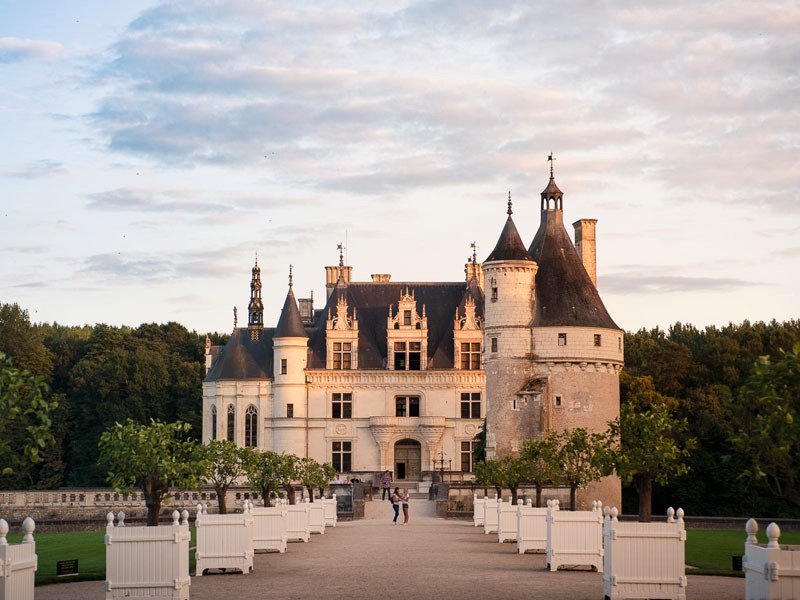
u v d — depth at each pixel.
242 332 115.12
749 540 24.30
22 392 26.47
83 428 128.25
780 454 27.41
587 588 31.95
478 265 115.69
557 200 95.75
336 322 112.94
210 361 117.88
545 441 69.56
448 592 30.81
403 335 112.19
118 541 29.45
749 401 26.09
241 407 111.88
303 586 32.56
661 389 111.19
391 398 111.25
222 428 112.06
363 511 81.25
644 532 29.31
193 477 42.56
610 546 29.41
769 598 22.88
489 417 91.50
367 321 115.50
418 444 111.94
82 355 140.00
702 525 72.88
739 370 111.00
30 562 24.27
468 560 41.50
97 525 77.88
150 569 29.44
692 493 100.94
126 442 41.31
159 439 42.19
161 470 41.47
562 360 90.00
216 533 36.53
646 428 51.06
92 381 129.00
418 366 112.00
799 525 69.88
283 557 43.25
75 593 31.58
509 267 91.31
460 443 110.69
